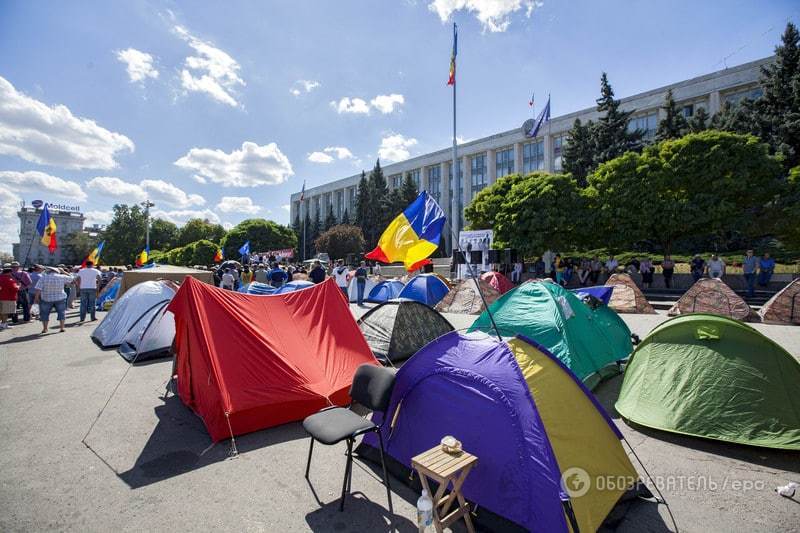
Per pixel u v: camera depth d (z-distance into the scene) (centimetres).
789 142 2623
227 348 501
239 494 355
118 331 952
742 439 417
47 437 470
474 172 6266
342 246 5456
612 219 2358
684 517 321
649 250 3133
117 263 6719
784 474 384
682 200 2117
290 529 306
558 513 282
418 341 855
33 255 9844
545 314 671
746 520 317
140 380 695
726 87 3997
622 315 1409
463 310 1488
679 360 488
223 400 459
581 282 2245
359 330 647
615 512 317
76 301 2191
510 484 306
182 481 376
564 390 347
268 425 493
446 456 290
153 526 309
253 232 5959
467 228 3356
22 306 1384
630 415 496
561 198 2508
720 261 1709
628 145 3556
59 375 724
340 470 400
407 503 342
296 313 601
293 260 6588
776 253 2288
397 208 5756
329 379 546
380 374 374
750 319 1177
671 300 1788
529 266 2955
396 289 1769
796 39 2795
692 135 2152
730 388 444
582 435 328
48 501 342
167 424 508
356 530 305
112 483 372
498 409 327
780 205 2061
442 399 364
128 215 6975
